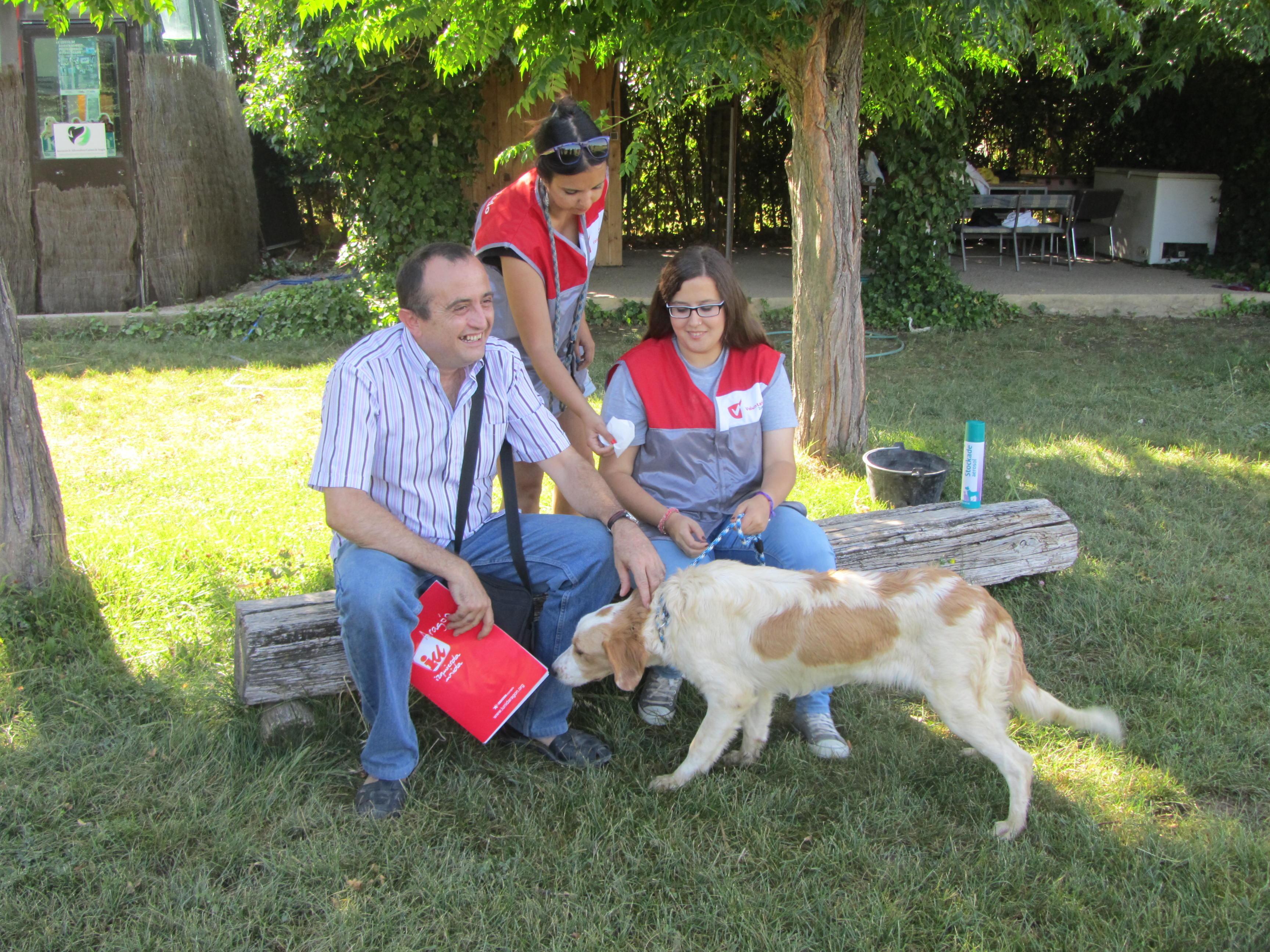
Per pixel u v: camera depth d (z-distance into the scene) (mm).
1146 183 13328
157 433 6312
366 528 2730
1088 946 2307
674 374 3299
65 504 4875
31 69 9789
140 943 2273
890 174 10047
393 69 9133
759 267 12992
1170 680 3416
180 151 10648
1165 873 2537
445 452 2900
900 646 2719
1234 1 7504
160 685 3311
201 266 11086
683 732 3225
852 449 5910
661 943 2328
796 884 2510
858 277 5770
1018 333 9820
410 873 2535
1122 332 9883
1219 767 2963
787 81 5500
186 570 4160
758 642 2768
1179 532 4699
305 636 3016
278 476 5441
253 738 3043
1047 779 2941
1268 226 12445
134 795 2771
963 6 4355
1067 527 4152
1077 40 5375
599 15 4531
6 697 3199
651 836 2678
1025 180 14133
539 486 3934
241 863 2555
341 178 10086
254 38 9656
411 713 3254
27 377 3742
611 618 2883
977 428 4152
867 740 3162
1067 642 3754
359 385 2729
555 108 3143
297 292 9969
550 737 3057
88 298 10227
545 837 2682
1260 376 7910
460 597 2789
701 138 15695
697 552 3094
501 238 3273
